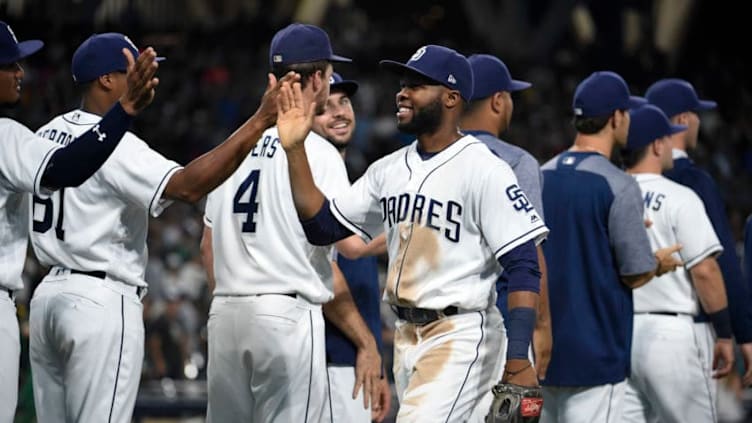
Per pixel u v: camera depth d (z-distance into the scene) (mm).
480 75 20406
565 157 22406
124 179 17625
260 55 89438
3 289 16969
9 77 17094
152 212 17594
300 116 16969
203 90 79625
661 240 23625
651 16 105688
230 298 18938
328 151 19156
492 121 20594
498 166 16906
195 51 86250
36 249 18625
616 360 21719
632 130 24078
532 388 16219
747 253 25844
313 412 18828
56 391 18859
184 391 34938
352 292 21016
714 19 103125
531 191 19688
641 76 95438
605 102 22281
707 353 24469
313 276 18828
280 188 18672
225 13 98438
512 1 105312
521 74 94938
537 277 16641
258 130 17031
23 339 29906
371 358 20219
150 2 83875
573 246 21797
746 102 91562
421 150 17578
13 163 16328
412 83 17234
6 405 16828
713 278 23391
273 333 18469
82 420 18094
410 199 17172
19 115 65062
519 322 16375
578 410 21844
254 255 18750
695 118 26703
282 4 101375
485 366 17234
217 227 19172
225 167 17062
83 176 16172
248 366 18828
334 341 20562
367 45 96500
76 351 18047
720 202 25391
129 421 18484
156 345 42312
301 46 18781
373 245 19609
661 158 24234
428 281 17078
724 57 102312
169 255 50156
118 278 18438
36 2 75312
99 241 18172
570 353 21609
